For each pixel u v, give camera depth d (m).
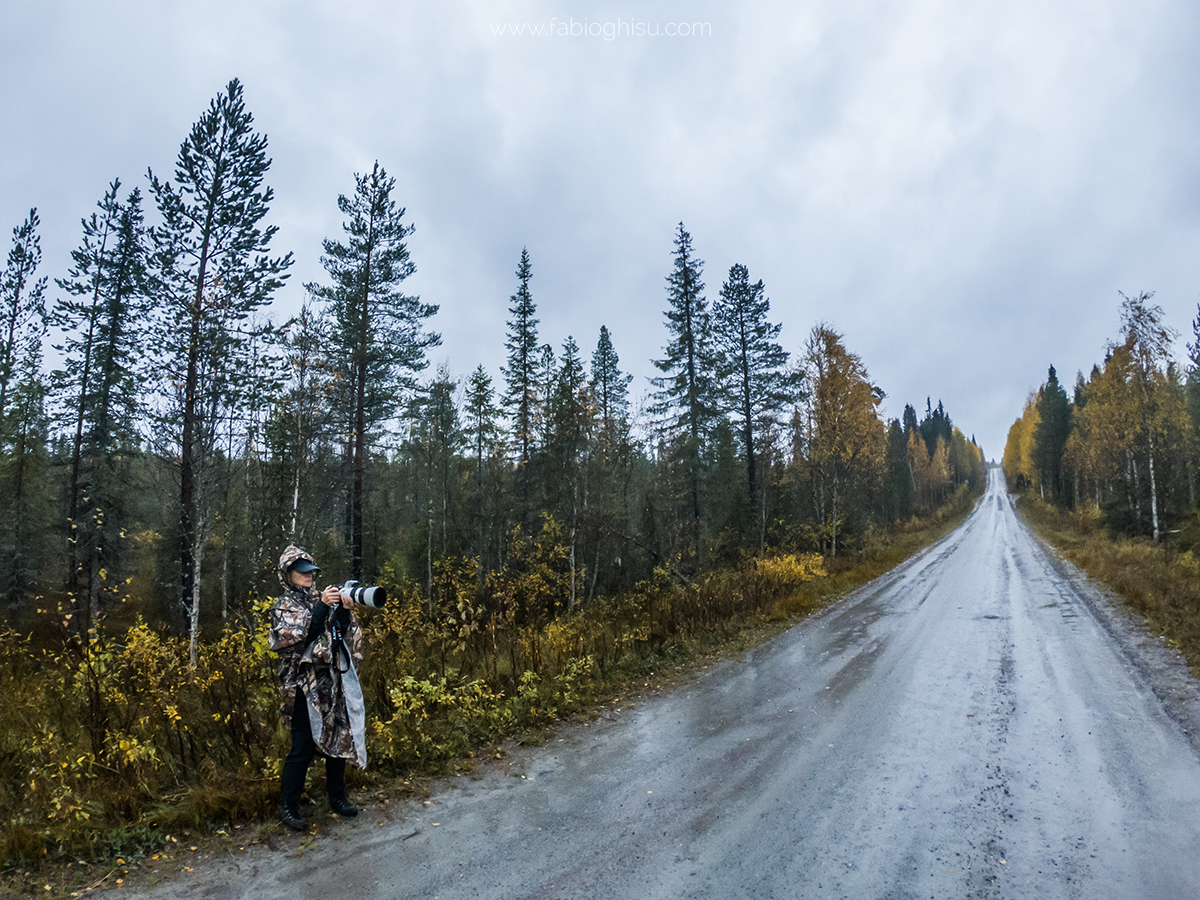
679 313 27.48
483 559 23.83
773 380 28.62
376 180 20.80
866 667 8.31
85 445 19.69
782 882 3.17
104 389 18.25
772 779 4.57
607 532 21.25
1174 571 17.08
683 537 23.94
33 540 22.41
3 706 5.42
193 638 8.38
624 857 3.42
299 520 14.66
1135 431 28.47
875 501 46.53
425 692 5.45
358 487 20.08
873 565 23.30
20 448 21.28
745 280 29.03
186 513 9.91
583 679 7.48
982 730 5.67
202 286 13.35
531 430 27.84
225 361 10.12
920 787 4.41
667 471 25.23
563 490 20.03
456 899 2.97
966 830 3.76
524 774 4.68
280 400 12.79
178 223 14.01
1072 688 7.05
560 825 3.80
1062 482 60.03
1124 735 5.47
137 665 6.17
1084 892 3.08
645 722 6.11
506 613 15.31
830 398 26.08
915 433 80.94
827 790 4.36
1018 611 12.70
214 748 4.59
